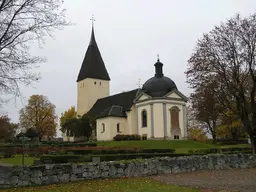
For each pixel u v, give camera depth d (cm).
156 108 6994
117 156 2739
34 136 7019
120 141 6203
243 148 3722
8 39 2027
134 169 1931
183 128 7156
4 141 8381
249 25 3300
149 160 2020
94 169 1792
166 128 6919
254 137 3209
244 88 3450
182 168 2155
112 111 7525
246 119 3256
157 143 5553
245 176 1905
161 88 7144
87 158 2684
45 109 9100
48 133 9319
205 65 3416
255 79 3262
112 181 1712
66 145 5506
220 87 3491
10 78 2050
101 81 9494
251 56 3269
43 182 1619
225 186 1503
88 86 9312
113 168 1856
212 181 1692
